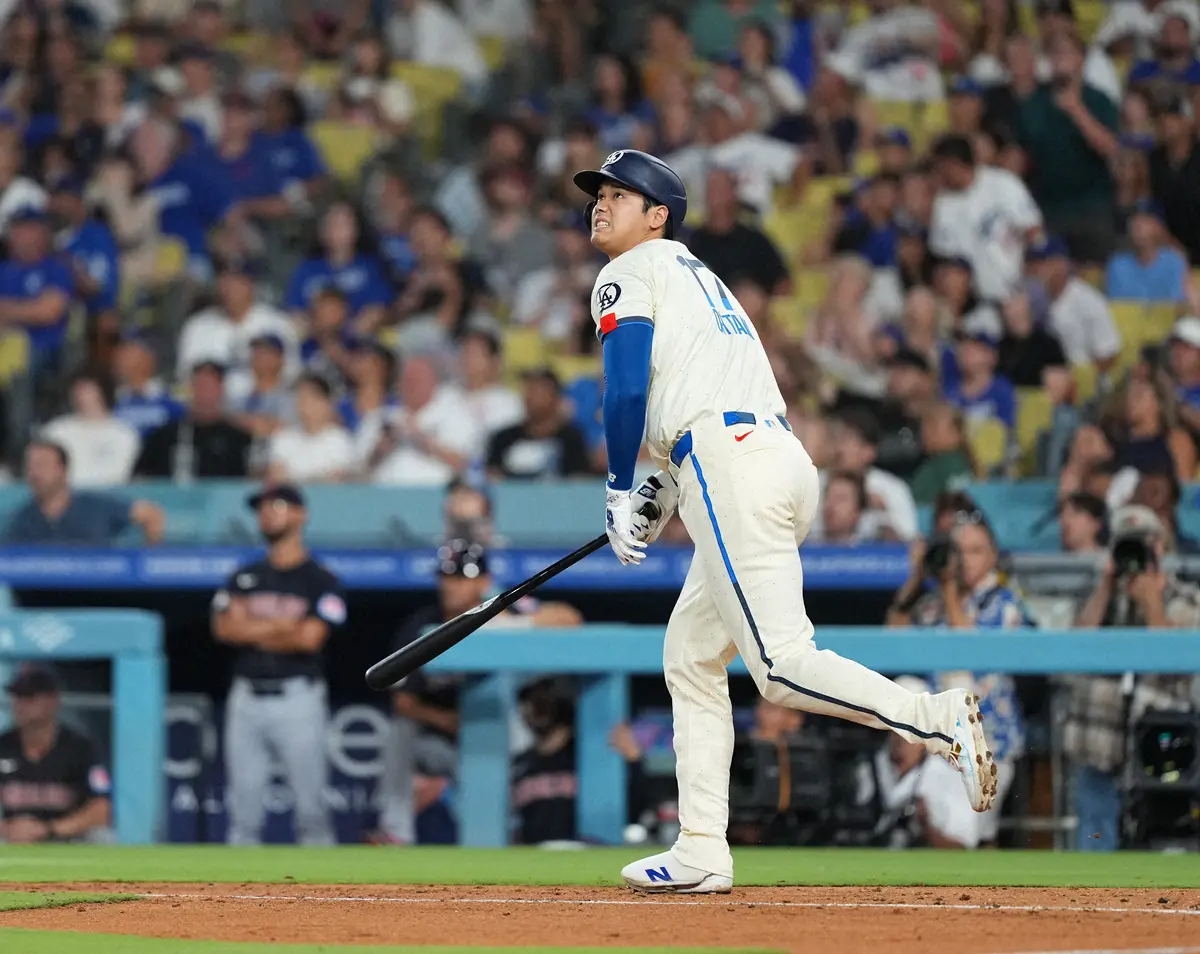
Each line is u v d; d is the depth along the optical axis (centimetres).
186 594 3616
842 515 3484
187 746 3244
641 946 1334
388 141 5325
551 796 2928
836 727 2881
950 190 4644
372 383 4184
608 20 5719
